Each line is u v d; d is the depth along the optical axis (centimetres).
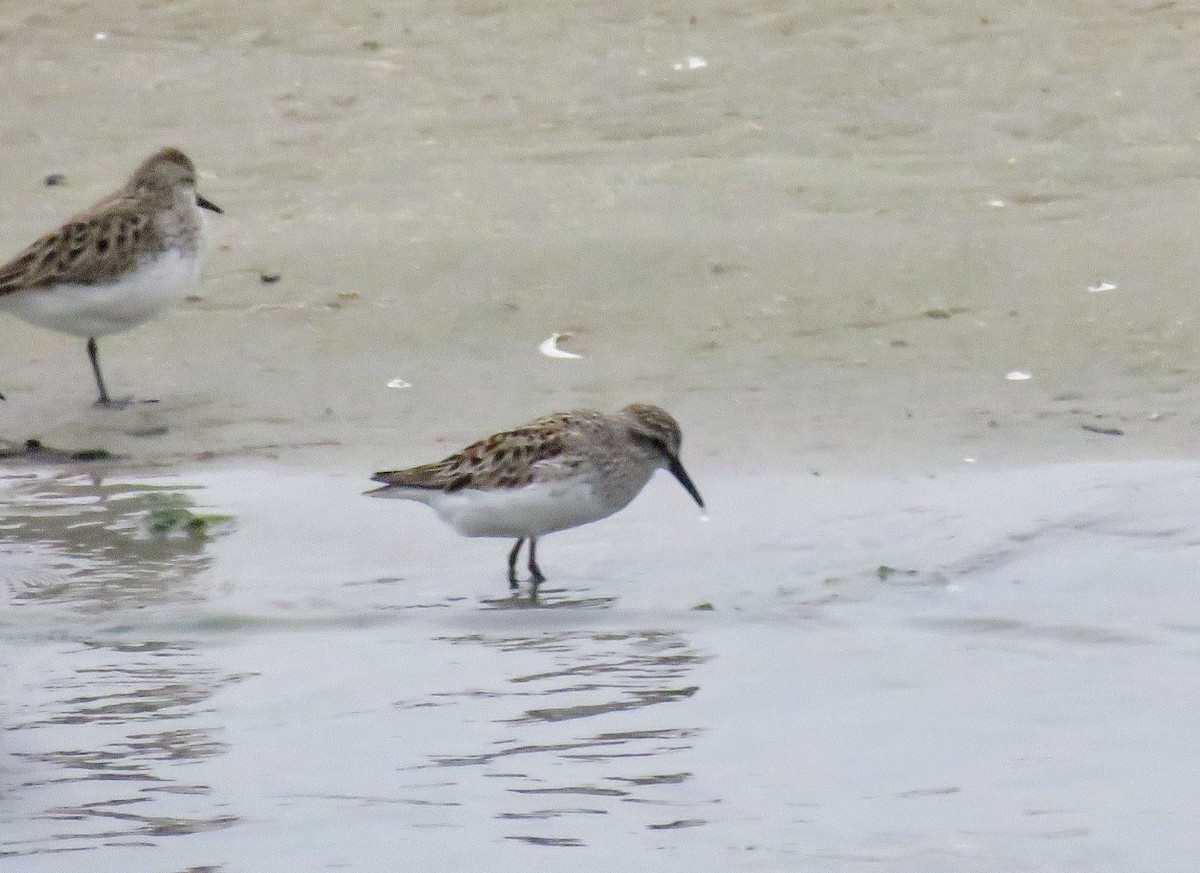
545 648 1036
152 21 2311
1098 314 1538
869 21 2205
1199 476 1225
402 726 943
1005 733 912
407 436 1397
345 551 1198
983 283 1605
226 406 1473
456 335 1567
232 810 862
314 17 2306
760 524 1205
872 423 1373
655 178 1859
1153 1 2212
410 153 1953
